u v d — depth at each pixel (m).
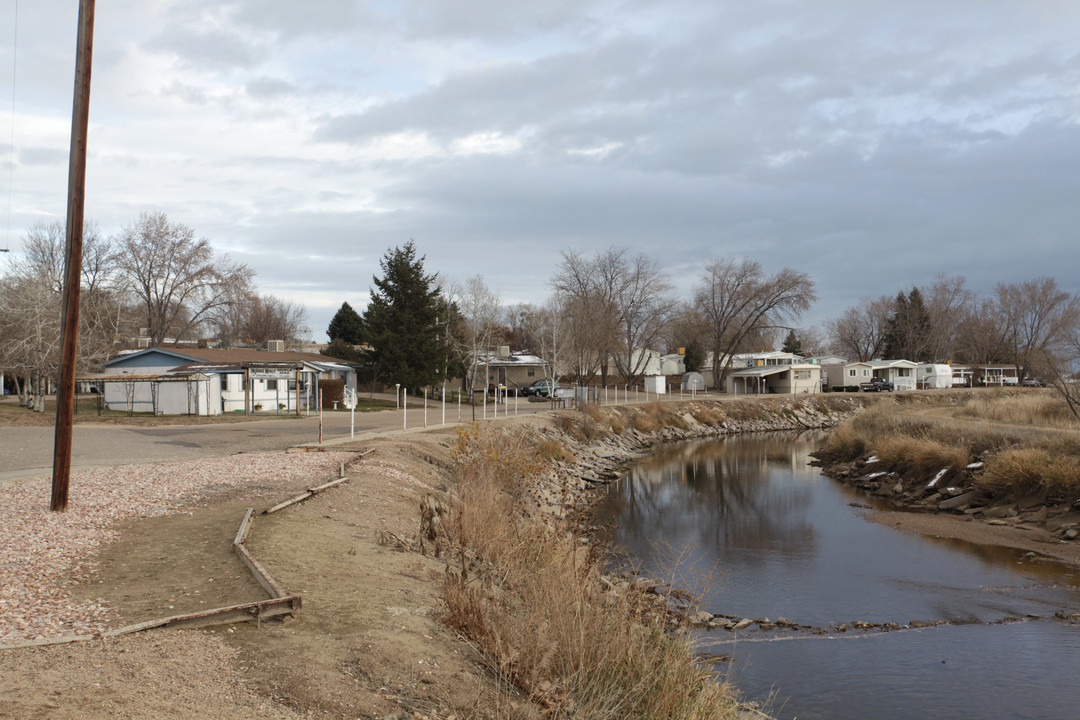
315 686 5.33
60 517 10.68
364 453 19.09
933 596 14.37
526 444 25.95
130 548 9.12
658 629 7.34
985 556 17.53
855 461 32.72
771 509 23.98
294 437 24.92
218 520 10.72
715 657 9.25
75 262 11.45
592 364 72.25
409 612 7.34
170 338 70.69
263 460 17.72
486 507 12.02
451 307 64.88
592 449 38.53
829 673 10.44
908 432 32.81
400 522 12.21
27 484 13.66
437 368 50.72
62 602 6.88
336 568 8.60
